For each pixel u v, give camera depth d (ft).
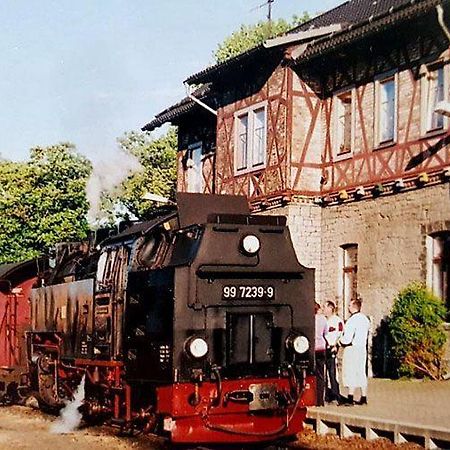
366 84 64.18
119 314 38.96
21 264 55.21
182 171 91.04
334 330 44.16
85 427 42.29
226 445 34.55
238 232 34.76
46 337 50.39
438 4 53.16
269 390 33.63
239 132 74.69
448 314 55.88
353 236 64.13
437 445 33.40
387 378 57.62
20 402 54.90
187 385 32.50
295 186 67.05
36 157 104.37
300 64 66.74
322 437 37.99
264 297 34.71
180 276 33.19
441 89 58.03
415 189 58.70
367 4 74.38
